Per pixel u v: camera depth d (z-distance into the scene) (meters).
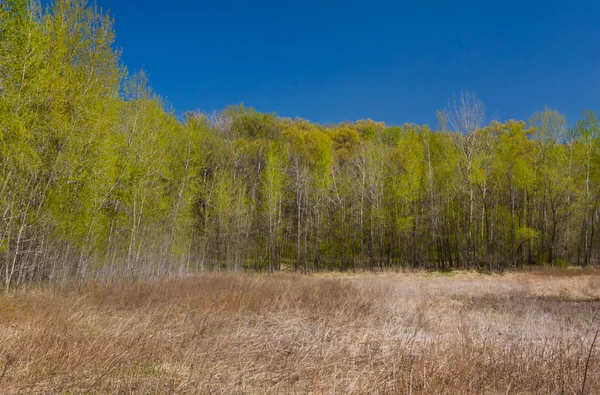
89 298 10.81
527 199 33.53
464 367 4.78
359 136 48.91
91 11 13.77
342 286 14.94
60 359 5.05
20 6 11.08
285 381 4.93
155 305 10.41
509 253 32.41
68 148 12.96
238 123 41.78
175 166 24.17
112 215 16.78
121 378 4.77
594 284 15.78
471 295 14.16
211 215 29.80
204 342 6.27
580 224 33.28
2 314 7.38
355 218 35.88
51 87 11.84
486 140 30.61
